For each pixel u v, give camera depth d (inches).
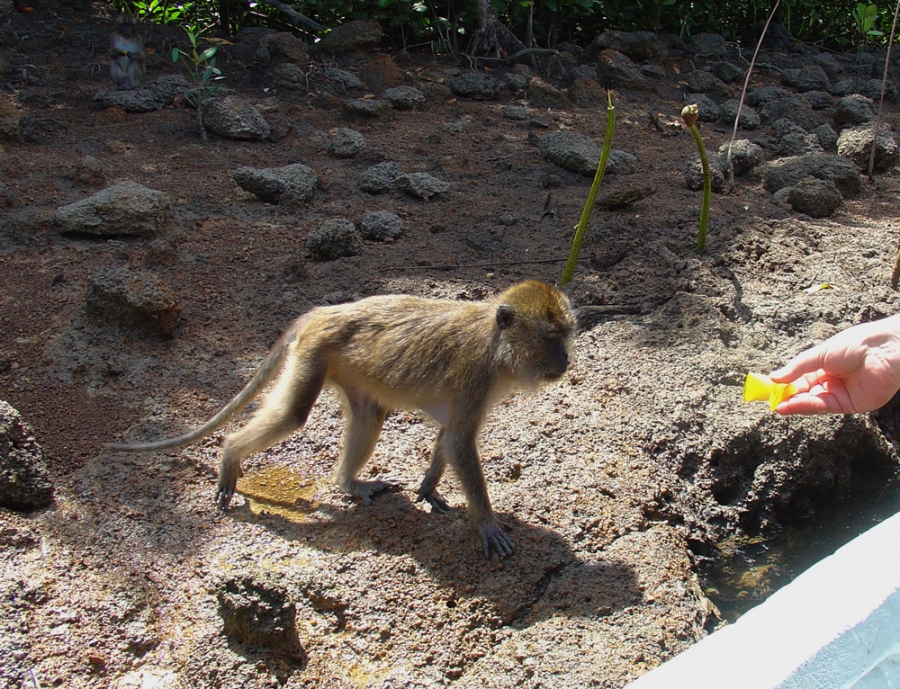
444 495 72.6
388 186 113.6
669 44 189.8
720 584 74.0
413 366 68.4
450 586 65.3
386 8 173.5
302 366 69.7
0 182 107.7
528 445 76.2
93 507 68.2
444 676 60.7
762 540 79.0
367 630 62.5
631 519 71.1
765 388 57.9
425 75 162.1
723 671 34.9
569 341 67.9
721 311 92.8
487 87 153.3
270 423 68.9
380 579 65.1
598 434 78.1
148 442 74.1
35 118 127.6
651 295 94.4
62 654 59.1
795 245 103.3
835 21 215.2
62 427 74.7
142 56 138.5
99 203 98.3
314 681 59.6
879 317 93.6
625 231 104.0
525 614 64.8
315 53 163.3
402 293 92.1
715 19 213.2
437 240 103.6
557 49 184.5
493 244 102.3
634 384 83.4
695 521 75.5
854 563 37.7
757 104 165.0
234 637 60.1
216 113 126.7
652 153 134.3
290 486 72.5
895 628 35.9
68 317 86.3
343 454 72.0
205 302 90.2
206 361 83.3
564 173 122.0
